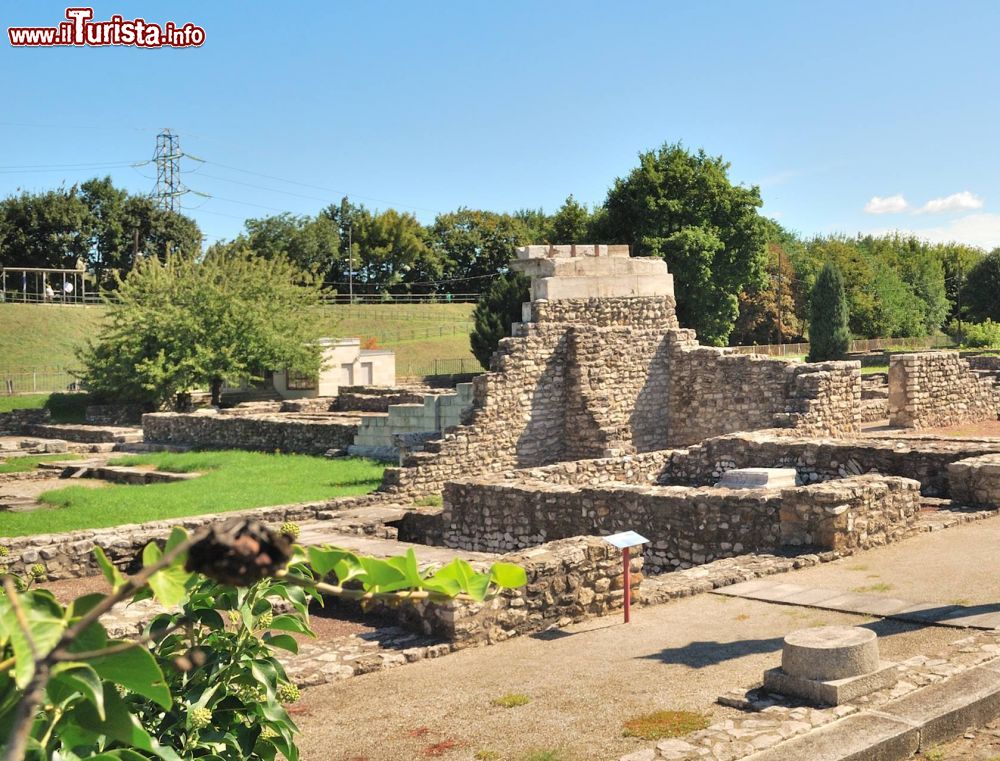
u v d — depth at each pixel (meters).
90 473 31.19
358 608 12.09
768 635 9.90
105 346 46.47
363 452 30.78
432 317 88.25
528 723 7.75
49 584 15.05
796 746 6.63
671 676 8.69
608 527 16.20
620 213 56.97
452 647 10.15
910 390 31.11
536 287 27.55
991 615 9.96
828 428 26.11
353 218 112.88
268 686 5.39
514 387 26.17
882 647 9.15
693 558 15.14
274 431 33.78
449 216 114.44
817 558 13.06
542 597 10.82
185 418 37.53
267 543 2.46
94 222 91.81
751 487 17.08
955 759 6.83
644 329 28.75
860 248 116.81
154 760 4.84
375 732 7.81
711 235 54.31
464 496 18.22
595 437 26.70
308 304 49.41
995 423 33.41
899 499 14.37
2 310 67.56
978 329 76.31
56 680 3.44
